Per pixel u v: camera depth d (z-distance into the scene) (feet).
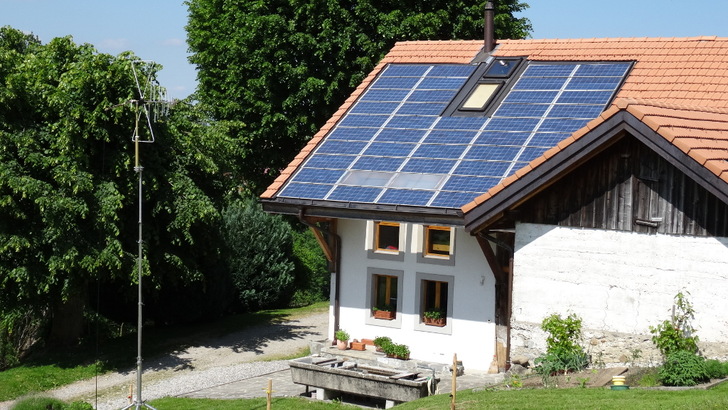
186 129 103.45
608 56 94.27
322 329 119.24
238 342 111.04
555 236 71.20
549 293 71.56
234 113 137.28
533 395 63.05
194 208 97.86
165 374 95.96
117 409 82.64
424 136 89.10
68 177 91.04
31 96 95.66
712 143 65.77
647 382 64.34
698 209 65.51
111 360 101.76
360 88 100.58
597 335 69.56
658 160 66.90
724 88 85.46
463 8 135.64
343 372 76.28
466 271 86.94
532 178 69.77
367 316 91.97
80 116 92.68
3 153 92.53
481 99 92.27
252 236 135.95
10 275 91.76
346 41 129.70
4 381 94.07
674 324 66.28
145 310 120.37
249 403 77.56
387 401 74.90
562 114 86.33
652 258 67.31
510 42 101.76
